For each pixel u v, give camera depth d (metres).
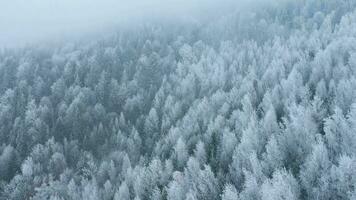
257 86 73.19
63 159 67.38
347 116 44.78
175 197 43.88
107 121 84.38
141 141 69.88
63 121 83.19
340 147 41.00
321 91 60.00
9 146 72.12
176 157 56.16
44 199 57.03
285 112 57.56
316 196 34.28
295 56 84.25
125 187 50.22
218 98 71.69
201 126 65.44
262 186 34.91
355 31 89.75
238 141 54.00
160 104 82.94
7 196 62.19
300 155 42.47
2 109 89.56
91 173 61.88
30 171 63.28
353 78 56.28
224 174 48.09
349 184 33.03
